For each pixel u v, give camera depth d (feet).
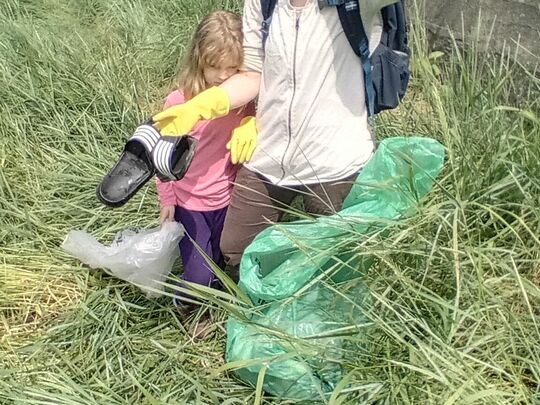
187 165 9.71
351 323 8.91
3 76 15.89
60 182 13.82
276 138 9.79
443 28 16.25
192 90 10.14
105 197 9.84
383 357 8.70
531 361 8.57
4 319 11.12
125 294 11.42
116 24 19.77
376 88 9.63
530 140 11.53
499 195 10.91
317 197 9.70
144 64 17.79
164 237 10.60
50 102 15.46
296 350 8.47
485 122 11.78
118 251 10.98
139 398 9.68
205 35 9.84
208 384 9.70
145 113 16.06
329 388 9.01
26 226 12.70
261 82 9.86
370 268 9.41
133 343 10.61
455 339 9.04
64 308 11.35
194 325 10.67
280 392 9.19
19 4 20.18
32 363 10.27
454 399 7.64
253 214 10.28
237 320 9.20
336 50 9.37
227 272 10.80
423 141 9.48
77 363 10.28
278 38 9.43
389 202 9.55
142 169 9.94
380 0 8.99
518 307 9.71
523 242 10.36
